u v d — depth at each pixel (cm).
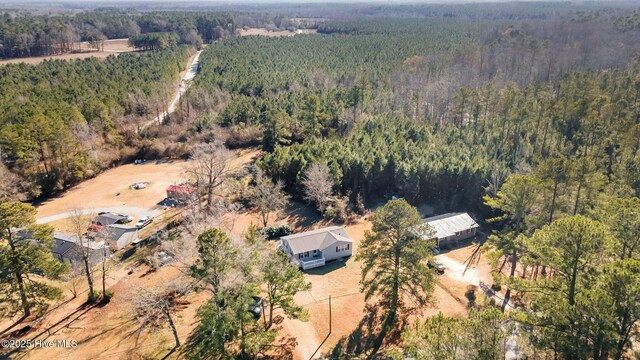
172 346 3534
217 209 5725
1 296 4066
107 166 8362
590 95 8575
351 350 3528
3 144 6719
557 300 2633
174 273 4566
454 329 2147
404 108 10462
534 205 4228
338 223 5884
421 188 6488
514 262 4156
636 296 2156
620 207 3281
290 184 6819
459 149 7169
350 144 7425
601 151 6569
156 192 7169
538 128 8312
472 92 8900
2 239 3675
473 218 5953
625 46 14038
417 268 3591
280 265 3453
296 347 3559
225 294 3206
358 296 4244
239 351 3444
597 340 2223
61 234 5244
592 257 2697
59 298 3828
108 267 4675
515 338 2678
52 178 7175
